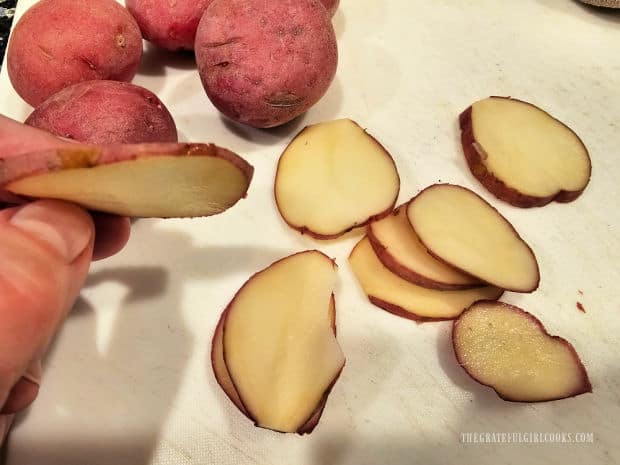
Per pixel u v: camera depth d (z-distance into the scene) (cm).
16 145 13
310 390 16
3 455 16
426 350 18
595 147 22
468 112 22
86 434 16
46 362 17
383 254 19
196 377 17
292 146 20
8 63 20
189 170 12
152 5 21
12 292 11
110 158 11
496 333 18
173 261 19
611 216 21
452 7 26
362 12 25
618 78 24
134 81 23
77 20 19
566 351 17
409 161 22
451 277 18
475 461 16
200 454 16
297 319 17
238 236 20
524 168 21
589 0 25
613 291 19
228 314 17
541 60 24
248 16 19
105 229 15
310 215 19
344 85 23
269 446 16
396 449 17
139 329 18
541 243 20
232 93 19
